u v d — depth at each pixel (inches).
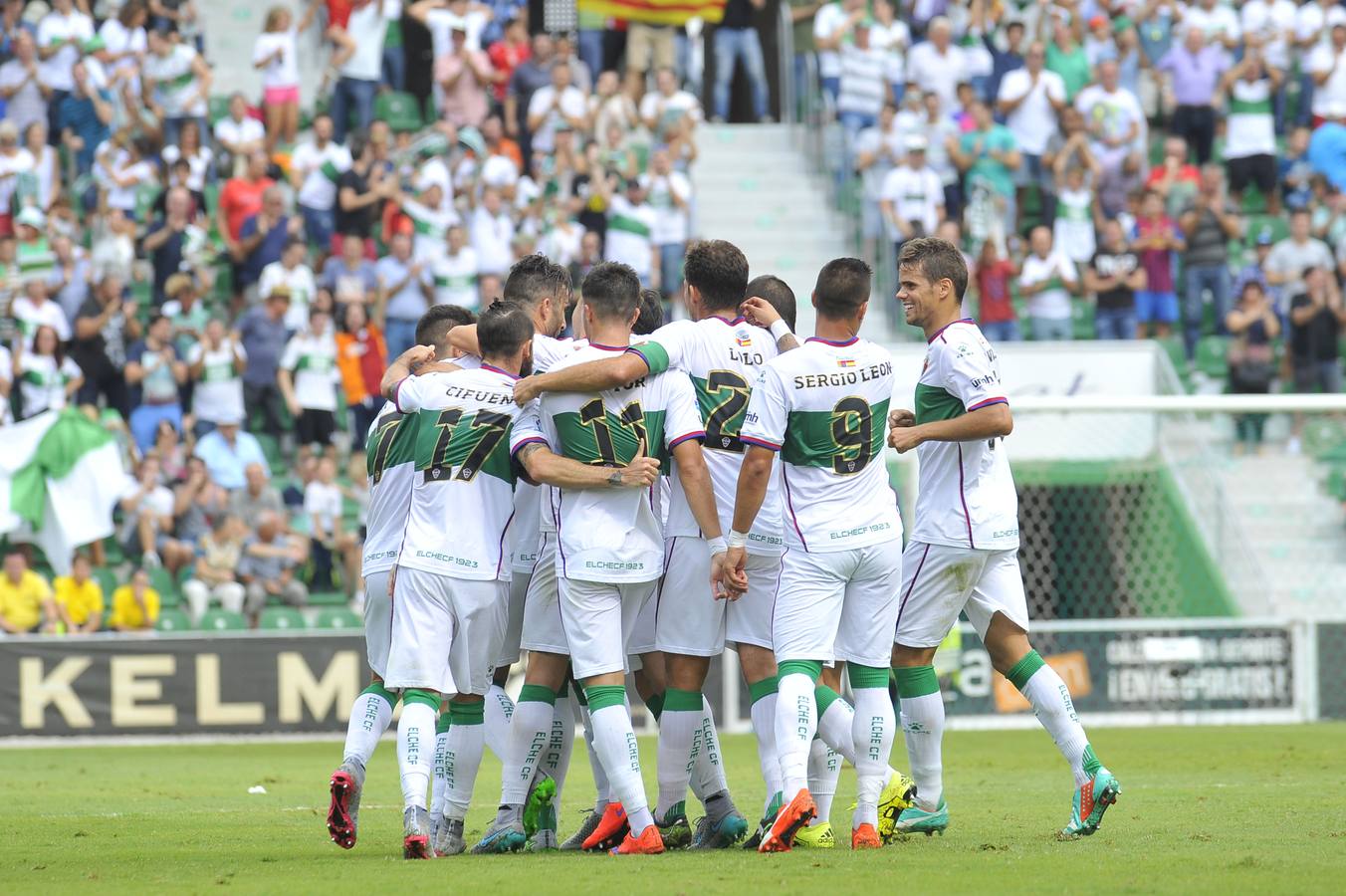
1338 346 2573.8
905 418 905.5
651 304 1014.4
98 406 2368.4
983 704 2016.5
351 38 2746.1
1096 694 2027.6
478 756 893.2
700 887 693.3
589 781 1385.3
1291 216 2714.1
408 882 725.9
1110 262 2593.5
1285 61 2942.9
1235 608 2281.0
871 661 861.2
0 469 2196.1
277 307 2421.3
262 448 2431.1
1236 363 2551.7
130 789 1341.0
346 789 833.5
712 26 3088.1
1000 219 2667.3
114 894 710.5
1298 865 755.4
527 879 729.6
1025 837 900.0
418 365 927.7
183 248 2518.5
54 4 2733.8
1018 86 2738.7
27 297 2352.4
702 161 2913.4
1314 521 2460.6
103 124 2709.2
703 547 884.0
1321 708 2073.1
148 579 2100.1
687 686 896.3
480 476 874.8
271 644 1966.0
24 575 2058.3
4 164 2593.5
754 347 926.4
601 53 2960.1
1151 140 2930.6
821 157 2898.6
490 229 2546.8
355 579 2274.9
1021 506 2370.8
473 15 2851.9
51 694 1915.6
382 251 2564.0
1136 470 2333.9
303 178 2591.0
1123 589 2337.6
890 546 856.9
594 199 2583.7
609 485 844.0
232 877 762.8
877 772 857.5
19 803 1222.3
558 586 864.3
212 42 3090.6
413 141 2704.2
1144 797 1138.0
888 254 2610.7
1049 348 2359.7
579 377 840.9
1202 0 2910.9
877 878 719.1
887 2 2874.0
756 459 834.8
